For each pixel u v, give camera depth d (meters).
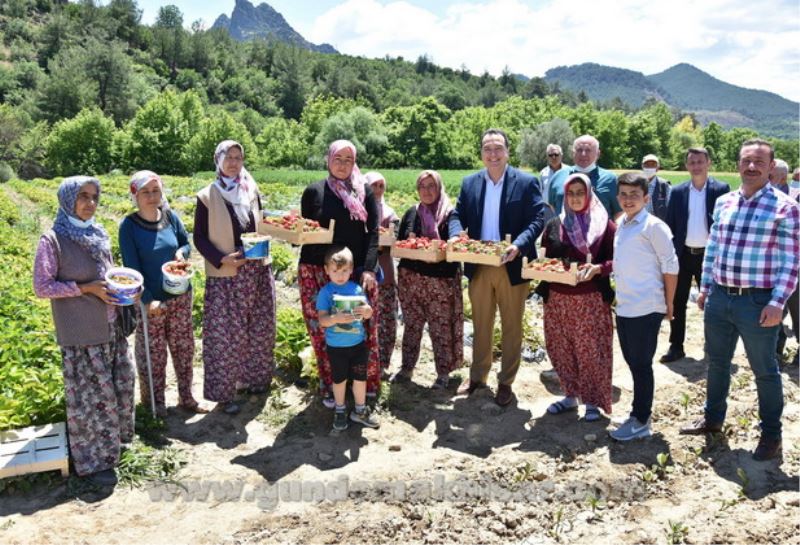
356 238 5.48
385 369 6.50
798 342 6.88
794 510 4.04
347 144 5.33
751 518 3.97
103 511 3.99
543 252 5.43
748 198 4.64
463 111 106.12
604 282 5.29
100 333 4.21
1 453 4.22
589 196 5.30
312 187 5.52
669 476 4.51
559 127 69.06
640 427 5.07
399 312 8.61
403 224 6.40
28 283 9.37
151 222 5.01
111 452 4.32
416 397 6.00
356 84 146.00
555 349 5.55
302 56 171.25
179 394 5.48
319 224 5.38
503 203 5.77
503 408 5.77
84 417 4.19
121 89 87.56
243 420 5.40
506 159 5.79
